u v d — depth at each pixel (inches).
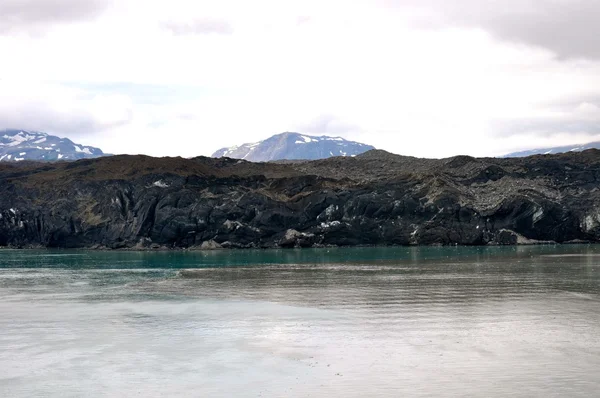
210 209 6875.0
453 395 1200.8
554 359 1445.6
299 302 2427.4
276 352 1569.9
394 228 6771.7
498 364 1409.9
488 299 2417.6
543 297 2454.5
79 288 3051.2
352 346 1620.3
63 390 1291.8
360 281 3149.6
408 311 2156.7
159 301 2524.6
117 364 1482.5
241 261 4810.5
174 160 7839.6
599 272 3457.2
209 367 1440.7
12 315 2209.6
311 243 6717.5
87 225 7219.5
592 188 7440.9
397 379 1310.3
